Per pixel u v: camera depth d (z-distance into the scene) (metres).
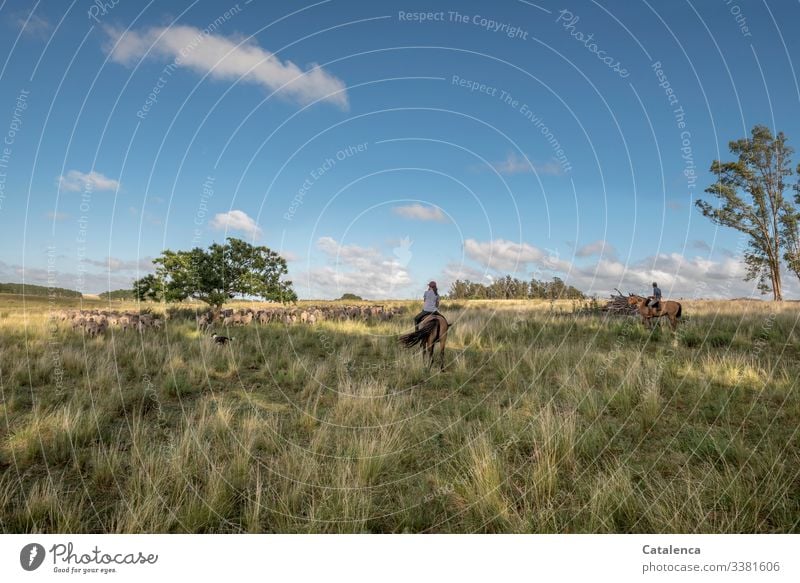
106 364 9.17
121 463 5.11
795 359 9.40
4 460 5.20
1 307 30.72
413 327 16.59
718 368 8.53
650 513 4.05
